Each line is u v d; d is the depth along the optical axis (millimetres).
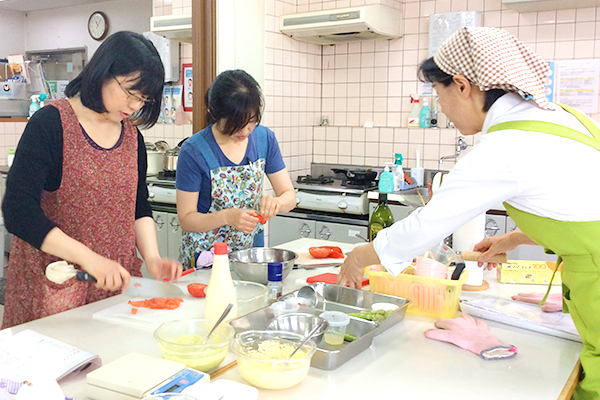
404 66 4090
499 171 1142
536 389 1094
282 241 3986
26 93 4508
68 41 4914
